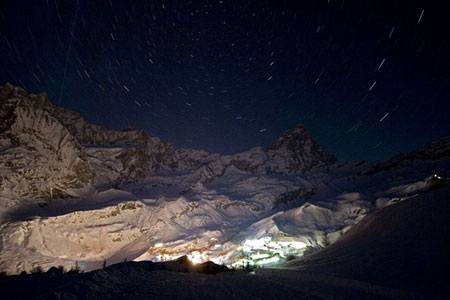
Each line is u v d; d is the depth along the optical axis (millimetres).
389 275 13594
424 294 10883
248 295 11055
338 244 23594
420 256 14961
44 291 10008
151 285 13086
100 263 79500
